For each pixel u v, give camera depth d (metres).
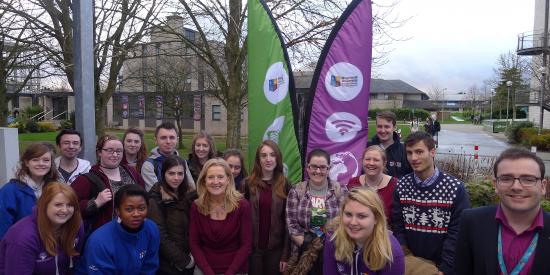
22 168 3.38
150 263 3.09
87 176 3.46
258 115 4.70
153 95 20.38
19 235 2.69
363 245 2.56
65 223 2.85
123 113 32.06
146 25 7.97
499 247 2.09
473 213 2.24
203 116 33.00
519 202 1.99
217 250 3.39
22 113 33.50
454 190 3.11
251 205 3.74
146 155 4.65
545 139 20.94
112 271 2.84
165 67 16.88
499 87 53.09
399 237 3.30
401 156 4.41
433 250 3.15
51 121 35.16
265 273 3.72
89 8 4.16
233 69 8.24
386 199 3.58
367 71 4.47
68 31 7.44
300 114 5.23
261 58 4.66
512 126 27.23
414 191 3.24
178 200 3.52
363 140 4.52
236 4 7.78
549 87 23.72
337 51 4.44
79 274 2.93
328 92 4.46
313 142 4.51
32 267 2.70
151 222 3.14
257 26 4.68
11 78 11.71
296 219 3.57
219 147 17.55
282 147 4.59
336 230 2.64
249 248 3.46
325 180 3.64
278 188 3.76
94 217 3.38
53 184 2.84
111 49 8.34
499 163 2.07
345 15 4.44
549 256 1.98
